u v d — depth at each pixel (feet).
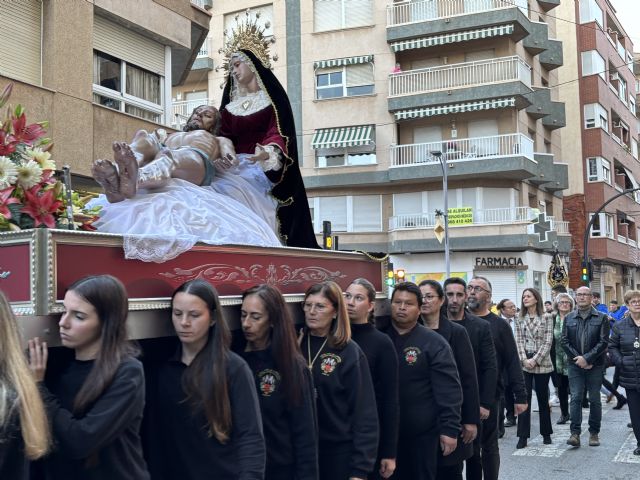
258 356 11.21
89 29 34.42
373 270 16.71
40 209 10.45
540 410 27.84
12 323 7.31
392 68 83.25
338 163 84.79
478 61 79.66
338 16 85.15
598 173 101.86
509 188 81.82
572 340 27.09
